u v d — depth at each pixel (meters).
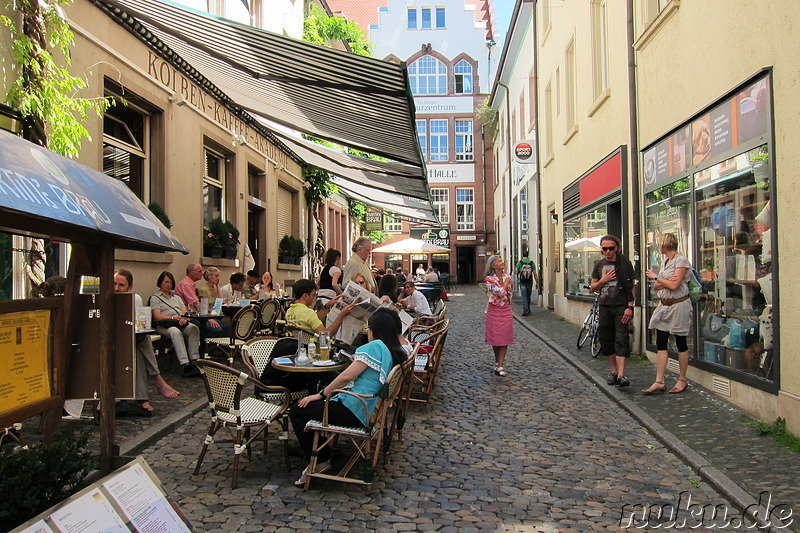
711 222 7.36
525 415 6.90
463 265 45.22
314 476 4.54
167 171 9.79
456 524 3.97
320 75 7.10
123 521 2.71
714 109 7.17
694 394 7.34
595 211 12.88
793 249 5.48
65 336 4.65
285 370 5.11
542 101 19.81
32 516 2.76
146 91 9.05
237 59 7.52
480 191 43.94
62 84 6.71
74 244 4.70
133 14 7.36
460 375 9.37
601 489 4.63
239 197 13.36
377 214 33.31
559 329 14.48
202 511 4.09
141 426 5.89
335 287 8.84
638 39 9.71
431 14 44.69
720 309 7.17
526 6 20.92
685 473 4.98
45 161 3.74
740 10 6.50
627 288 8.12
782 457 5.02
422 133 44.31
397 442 5.82
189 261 10.63
